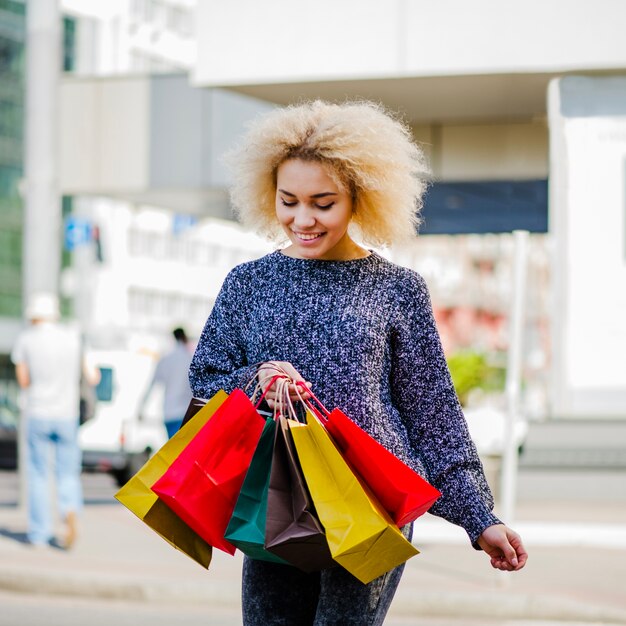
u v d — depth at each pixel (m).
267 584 6.68
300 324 6.54
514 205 35.06
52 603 17.86
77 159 34.06
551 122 25.11
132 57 117.19
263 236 7.15
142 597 18.08
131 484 6.29
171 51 123.06
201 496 6.17
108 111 33.91
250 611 6.72
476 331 159.12
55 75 27.97
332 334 6.49
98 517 27.67
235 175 6.90
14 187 113.44
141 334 127.44
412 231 6.85
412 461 6.52
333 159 6.47
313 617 6.71
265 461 6.14
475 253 161.25
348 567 5.84
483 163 32.25
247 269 6.78
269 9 25.77
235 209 7.14
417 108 29.50
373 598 6.47
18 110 114.00
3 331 111.38
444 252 160.12
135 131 33.78
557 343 25.12
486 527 6.46
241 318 6.73
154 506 6.27
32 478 21.92
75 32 104.44
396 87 26.55
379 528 5.77
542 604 16.98
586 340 25.06
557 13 24.47
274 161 6.65
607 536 23.88
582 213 25.05
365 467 6.07
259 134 6.69
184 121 33.50
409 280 6.65
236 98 33.16
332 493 5.89
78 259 83.81
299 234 6.59
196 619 16.64
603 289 25.00
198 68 26.12
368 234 6.83
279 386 6.30
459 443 6.60
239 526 6.12
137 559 20.42
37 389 21.72
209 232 139.12
